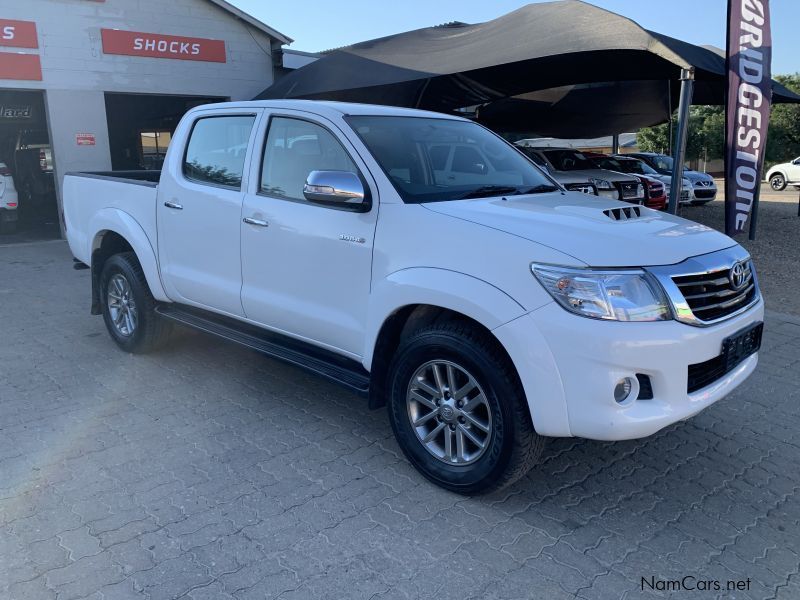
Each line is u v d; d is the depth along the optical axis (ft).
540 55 30.76
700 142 121.08
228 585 8.77
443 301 10.18
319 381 16.26
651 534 10.00
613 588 8.77
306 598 8.53
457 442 10.83
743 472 11.92
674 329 9.37
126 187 17.10
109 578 8.86
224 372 16.80
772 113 119.85
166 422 13.80
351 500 10.85
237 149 14.21
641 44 27.96
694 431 13.55
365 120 12.85
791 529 10.18
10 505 10.59
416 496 10.98
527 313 9.41
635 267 9.47
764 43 28.66
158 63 42.88
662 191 46.80
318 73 42.91
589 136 69.56
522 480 11.55
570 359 9.16
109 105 53.78
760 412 14.47
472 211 10.83
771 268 30.53
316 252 12.23
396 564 9.22
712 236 11.28
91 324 21.33
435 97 47.62
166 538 9.77
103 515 10.34
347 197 11.12
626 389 9.31
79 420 13.88
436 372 10.85
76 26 39.32
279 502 10.77
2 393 15.35
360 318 11.71
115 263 17.43
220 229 14.20
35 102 49.65
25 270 31.01
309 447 12.71
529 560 9.34
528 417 9.83
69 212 19.90
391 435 13.29
